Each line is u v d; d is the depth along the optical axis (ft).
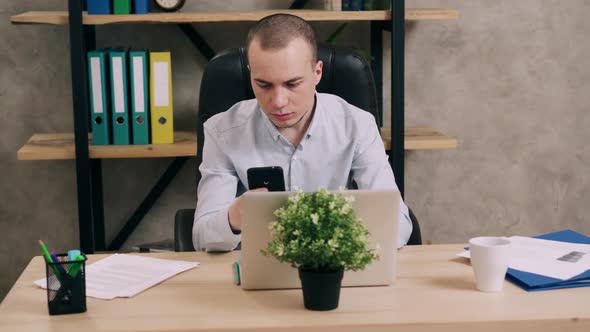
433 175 10.19
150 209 9.95
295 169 6.32
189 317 4.29
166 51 8.84
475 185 10.25
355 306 4.43
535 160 10.26
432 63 9.91
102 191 9.79
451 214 10.29
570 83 10.12
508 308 4.37
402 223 5.76
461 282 4.84
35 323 4.22
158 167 9.89
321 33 9.70
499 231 10.39
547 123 10.18
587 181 10.38
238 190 6.47
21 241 9.87
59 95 9.55
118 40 9.48
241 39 9.62
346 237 4.22
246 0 9.51
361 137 6.40
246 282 4.71
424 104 9.98
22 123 9.58
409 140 8.77
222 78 6.79
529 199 10.34
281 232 4.31
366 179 6.38
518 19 9.92
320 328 4.14
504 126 10.14
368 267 4.75
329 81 6.89
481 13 9.85
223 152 6.27
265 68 5.21
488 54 9.95
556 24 9.98
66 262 4.32
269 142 6.27
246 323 4.19
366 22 9.70
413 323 4.17
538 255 5.20
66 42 9.45
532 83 10.07
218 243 5.42
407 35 9.82
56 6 9.34
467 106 10.03
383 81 9.78
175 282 4.90
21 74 9.47
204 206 5.98
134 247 9.34
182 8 9.45
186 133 9.37
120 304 4.51
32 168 9.74
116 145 8.56
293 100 5.33
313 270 4.31
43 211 9.84
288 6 9.57
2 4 9.30
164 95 8.54
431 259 5.34
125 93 8.47
